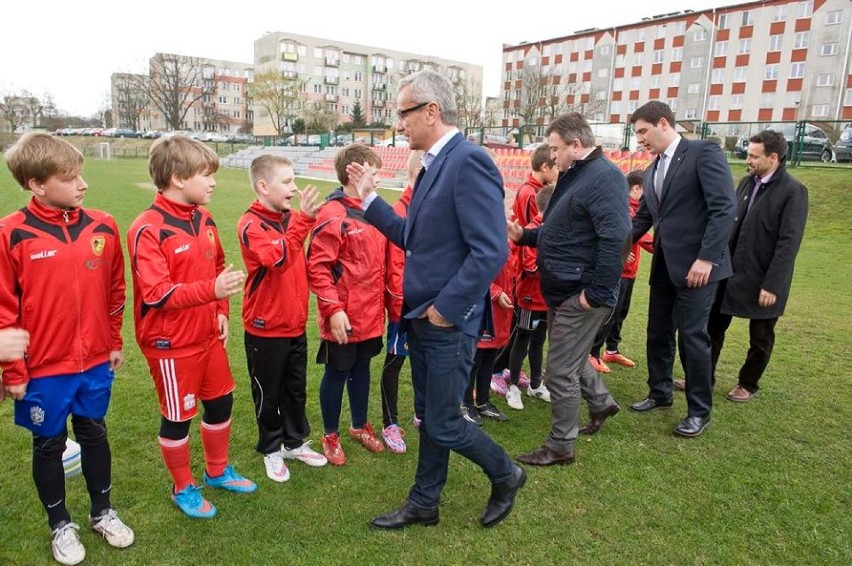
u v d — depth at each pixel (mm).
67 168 2234
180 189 2561
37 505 2793
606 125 24016
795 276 8734
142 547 2525
